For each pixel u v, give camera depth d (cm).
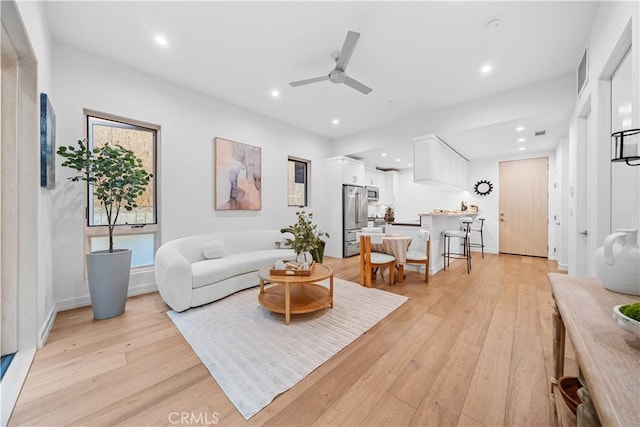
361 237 344
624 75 173
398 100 379
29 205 179
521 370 160
